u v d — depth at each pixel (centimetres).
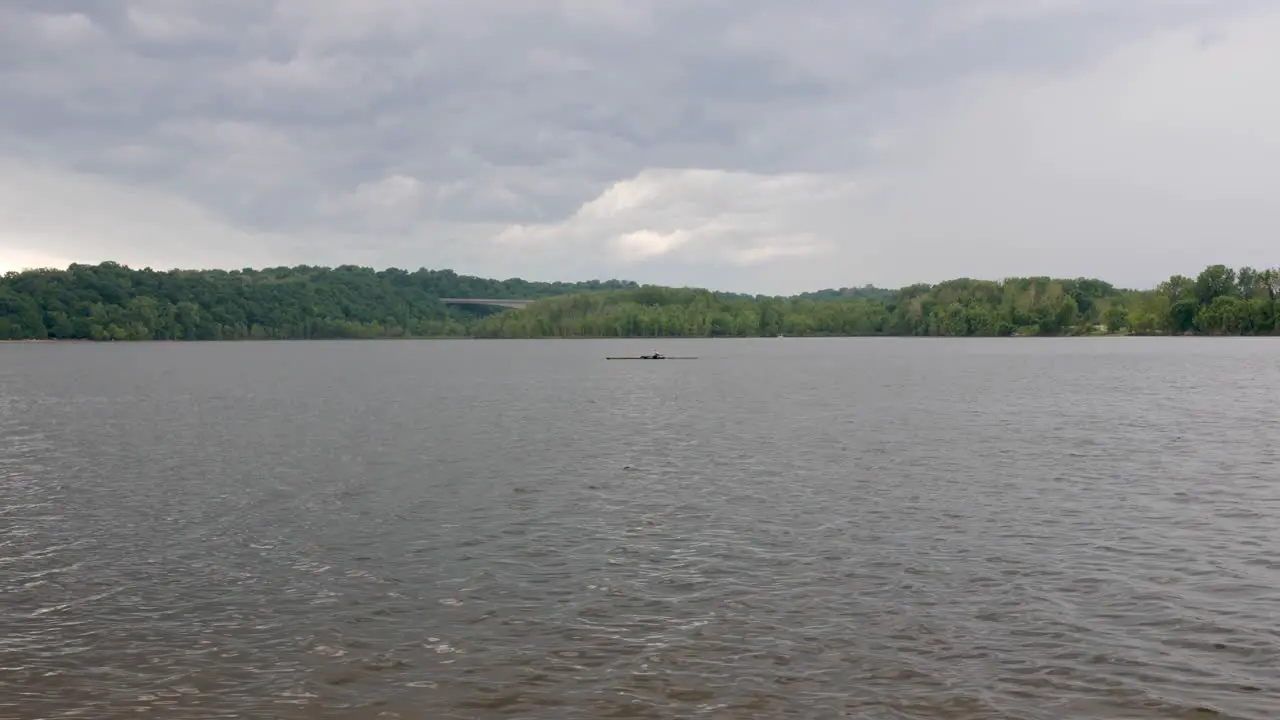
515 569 2114
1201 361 12788
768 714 1415
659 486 3130
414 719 1410
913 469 3462
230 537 2423
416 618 1805
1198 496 2878
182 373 12300
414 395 7844
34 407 6681
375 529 2503
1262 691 1469
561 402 6944
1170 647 1631
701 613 1817
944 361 14175
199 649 1662
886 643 1661
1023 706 1432
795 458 3775
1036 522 2534
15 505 2847
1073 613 1795
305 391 8444
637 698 1469
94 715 1427
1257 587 1938
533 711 1433
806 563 2144
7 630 1748
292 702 1464
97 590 1977
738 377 10400
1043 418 5334
